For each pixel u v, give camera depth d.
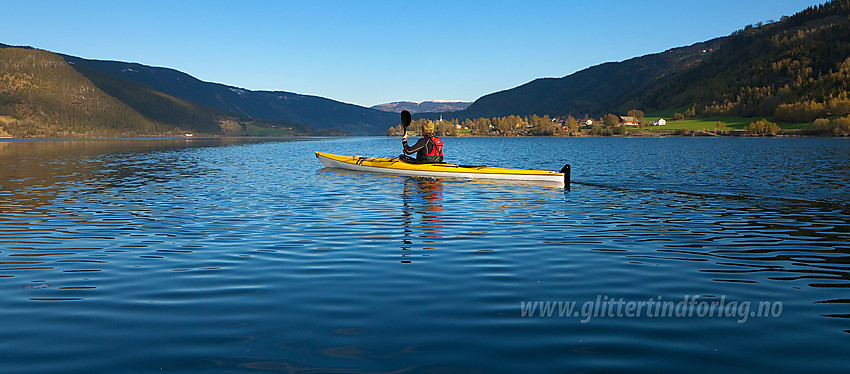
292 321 5.37
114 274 7.32
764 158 44.06
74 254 8.65
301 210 14.10
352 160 28.88
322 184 21.41
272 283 6.85
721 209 14.45
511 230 11.09
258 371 4.15
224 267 7.74
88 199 16.55
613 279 7.14
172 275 7.27
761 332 5.06
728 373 4.14
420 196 17.33
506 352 4.59
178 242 9.70
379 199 16.53
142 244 9.52
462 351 4.61
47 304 5.92
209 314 5.58
